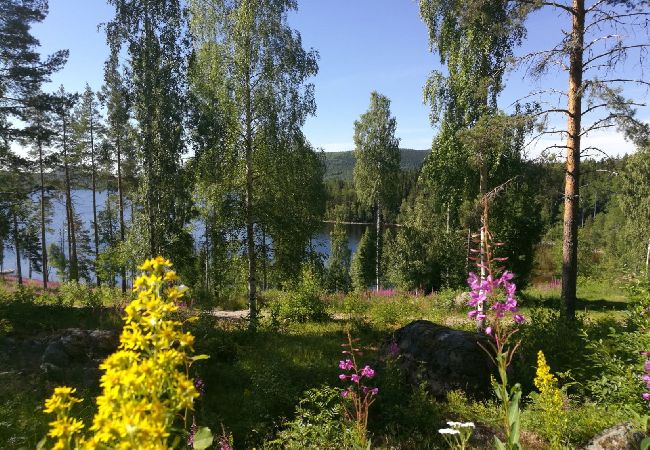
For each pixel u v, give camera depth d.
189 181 14.57
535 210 15.98
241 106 12.55
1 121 14.93
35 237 23.33
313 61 12.97
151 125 13.92
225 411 6.45
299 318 14.78
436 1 11.64
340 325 13.91
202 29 12.88
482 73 11.62
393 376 6.95
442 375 7.15
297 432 5.33
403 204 42.69
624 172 9.12
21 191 18.58
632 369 5.12
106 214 34.91
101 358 9.06
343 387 6.72
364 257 36.28
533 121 9.11
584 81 8.41
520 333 8.23
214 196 13.02
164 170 14.03
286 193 13.29
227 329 11.57
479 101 11.80
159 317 1.58
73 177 28.59
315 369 7.67
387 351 8.41
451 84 12.12
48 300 14.59
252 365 8.77
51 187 20.81
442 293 17.14
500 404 6.33
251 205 12.91
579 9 8.77
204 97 13.16
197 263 18.09
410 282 24.17
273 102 12.58
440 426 5.62
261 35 12.23
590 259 32.75
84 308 13.45
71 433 1.60
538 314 9.06
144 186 14.62
